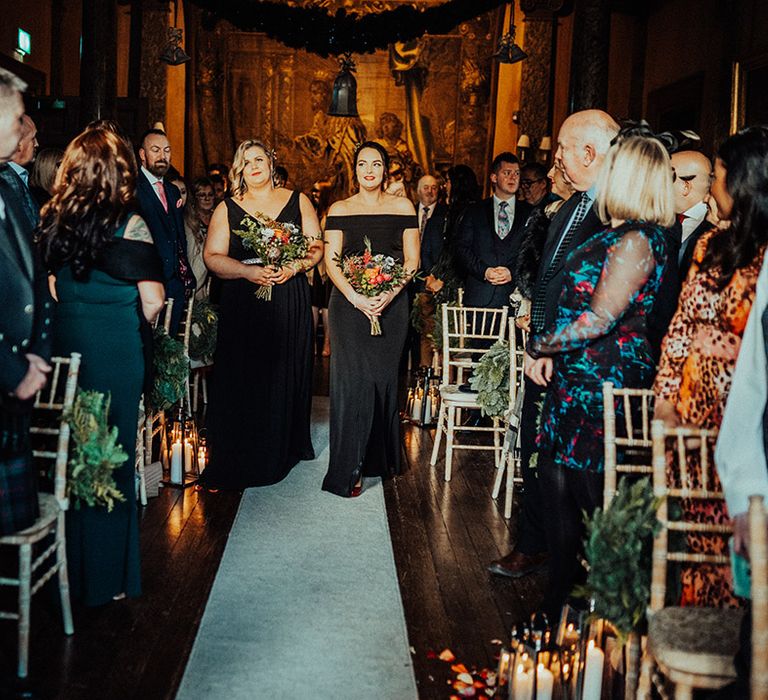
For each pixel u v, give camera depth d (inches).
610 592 109.8
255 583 163.9
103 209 141.2
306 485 225.5
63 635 140.3
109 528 149.5
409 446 272.5
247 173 223.5
